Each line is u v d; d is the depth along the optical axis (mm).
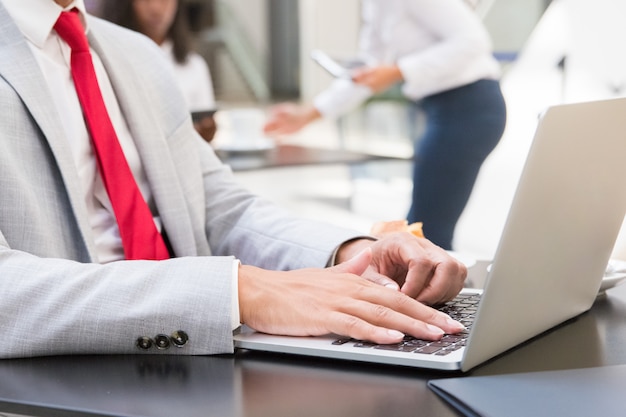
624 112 884
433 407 715
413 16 2662
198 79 3555
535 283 841
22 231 1043
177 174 1347
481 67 2637
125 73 1318
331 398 742
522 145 4117
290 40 11211
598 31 3881
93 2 3170
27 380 815
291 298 909
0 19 1119
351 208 4445
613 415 676
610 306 1088
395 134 5281
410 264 1038
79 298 895
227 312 883
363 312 887
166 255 1232
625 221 1304
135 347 891
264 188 5484
